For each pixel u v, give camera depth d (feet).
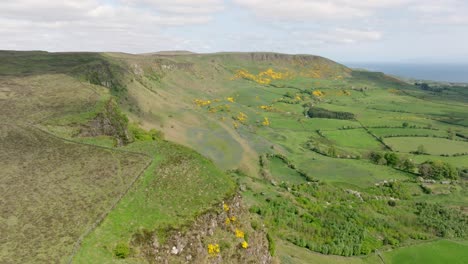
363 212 325.01
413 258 265.13
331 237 270.05
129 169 211.20
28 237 145.89
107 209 170.50
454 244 290.35
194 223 175.52
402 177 441.68
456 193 410.31
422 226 317.22
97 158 223.71
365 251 262.67
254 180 363.97
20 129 254.06
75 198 176.65
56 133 257.14
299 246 253.24
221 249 176.55
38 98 327.06
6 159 210.38
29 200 170.81
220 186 210.79
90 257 142.00
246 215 211.20
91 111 301.63
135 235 158.40
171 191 195.62
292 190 357.82
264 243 203.62
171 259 158.30
